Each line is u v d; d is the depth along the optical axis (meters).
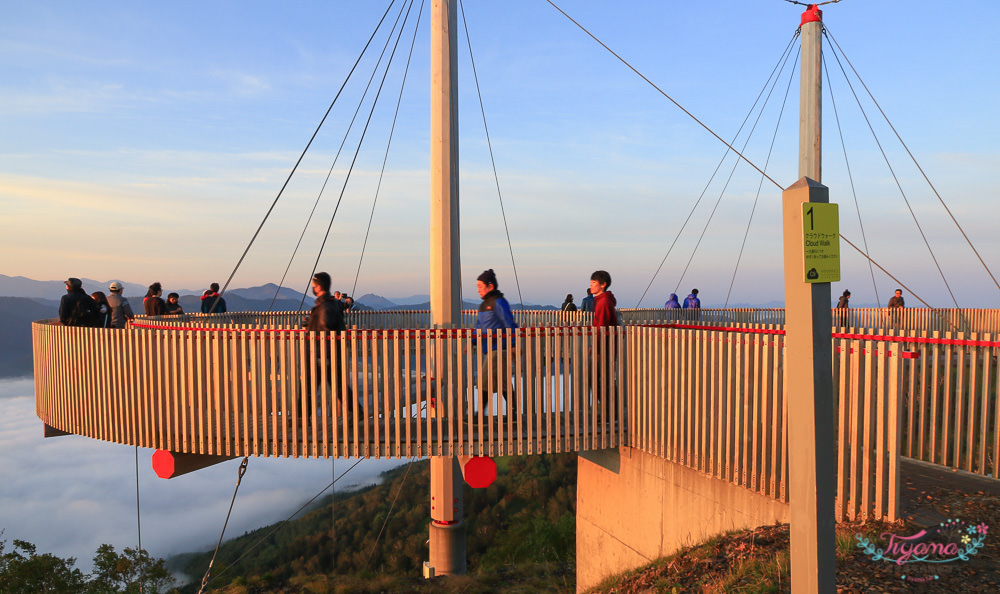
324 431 6.80
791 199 2.66
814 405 2.58
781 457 5.25
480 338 6.91
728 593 4.37
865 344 4.69
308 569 42.78
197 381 7.10
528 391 7.05
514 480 41.88
